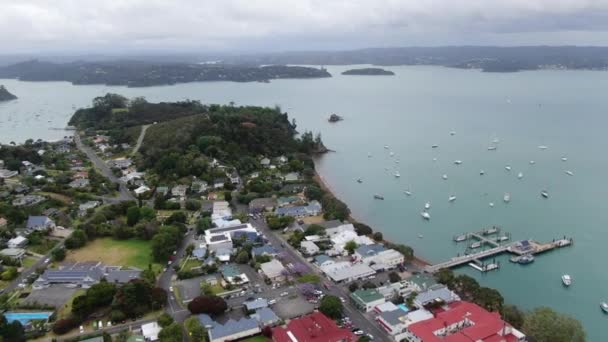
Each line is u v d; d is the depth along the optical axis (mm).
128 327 117438
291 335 108688
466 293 134500
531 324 112250
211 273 148250
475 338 105500
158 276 146250
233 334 112438
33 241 167625
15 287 139250
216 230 176625
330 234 179000
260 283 141375
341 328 112375
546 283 154500
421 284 136875
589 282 155125
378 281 143625
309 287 135000
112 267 149875
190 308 122125
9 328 109500
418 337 107750
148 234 174625
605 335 128125
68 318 117812
